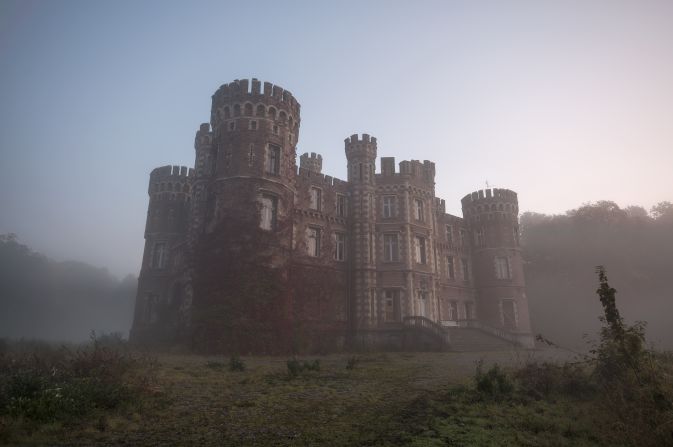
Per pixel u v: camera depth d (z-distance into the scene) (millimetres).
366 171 39406
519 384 12055
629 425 7535
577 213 60531
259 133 31203
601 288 10750
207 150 37375
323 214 36625
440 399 11023
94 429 8055
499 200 48031
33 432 7613
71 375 11438
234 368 16812
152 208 42844
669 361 12312
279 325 28109
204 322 26562
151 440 7594
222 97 32312
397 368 18109
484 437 7680
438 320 39281
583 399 10555
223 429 8328
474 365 19500
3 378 10586
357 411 9867
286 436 7871
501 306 45125
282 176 31672
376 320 35656
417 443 7348
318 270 34906
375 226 38688
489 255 47094
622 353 9750
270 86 32531
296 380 14414
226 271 27844
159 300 39844
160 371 15578
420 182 41594
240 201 29422
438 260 44375
